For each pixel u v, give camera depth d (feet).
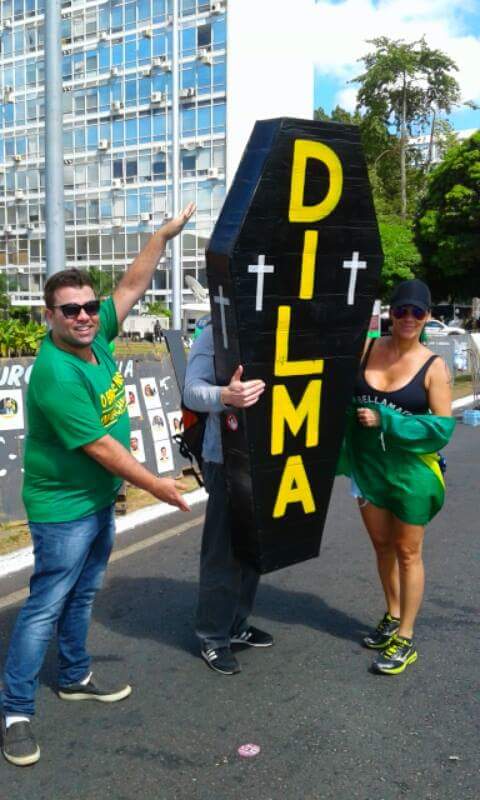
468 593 14.94
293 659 12.19
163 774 9.21
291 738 9.92
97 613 14.16
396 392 11.18
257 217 9.64
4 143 157.99
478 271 113.29
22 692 9.69
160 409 24.02
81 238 151.43
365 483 11.68
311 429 10.87
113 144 144.87
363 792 8.80
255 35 132.57
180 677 11.63
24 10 149.28
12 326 30.73
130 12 139.03
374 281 10.79
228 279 9.73
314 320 10.41
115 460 9.43
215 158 134.82
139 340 116.06
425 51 140.46
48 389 9.29
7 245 161.79
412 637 12.54
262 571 11.08
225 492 11.32
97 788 8.97
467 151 106.63
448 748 9.64
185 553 17.66
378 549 12.19
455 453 30.25
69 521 9.73
